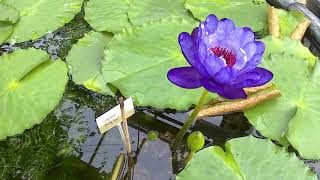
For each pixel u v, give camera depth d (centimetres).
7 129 113
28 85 119
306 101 116
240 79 101
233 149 108
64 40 134
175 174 112
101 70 120
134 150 115
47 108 116
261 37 130
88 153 114
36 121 114
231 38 104
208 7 134
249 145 109
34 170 112
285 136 112
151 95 116
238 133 118
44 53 124
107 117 106
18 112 115
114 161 113
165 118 120
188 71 102
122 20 133
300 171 106
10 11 132
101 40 129
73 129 118
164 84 118
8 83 119
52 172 112
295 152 113
